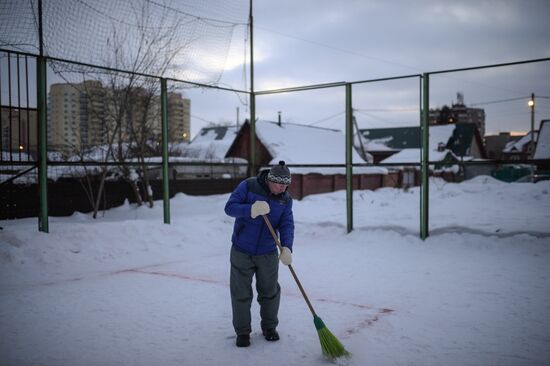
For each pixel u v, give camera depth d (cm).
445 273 616
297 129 2881
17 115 788
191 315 437
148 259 732
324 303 475
